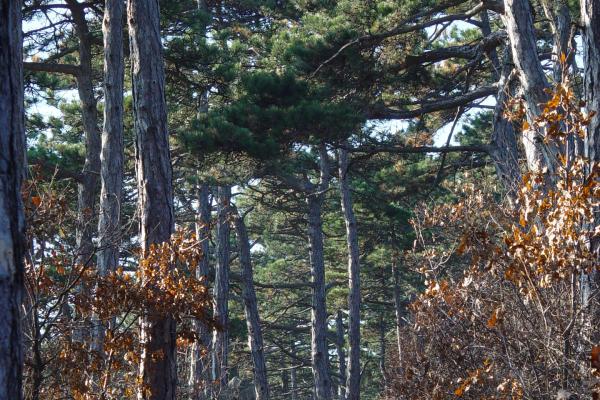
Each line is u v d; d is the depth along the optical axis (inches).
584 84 306.2
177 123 852.6
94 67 848.9
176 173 932.6
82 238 327.3
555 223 221.3
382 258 1323.8
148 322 350.3
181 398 521.7
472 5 710.5
